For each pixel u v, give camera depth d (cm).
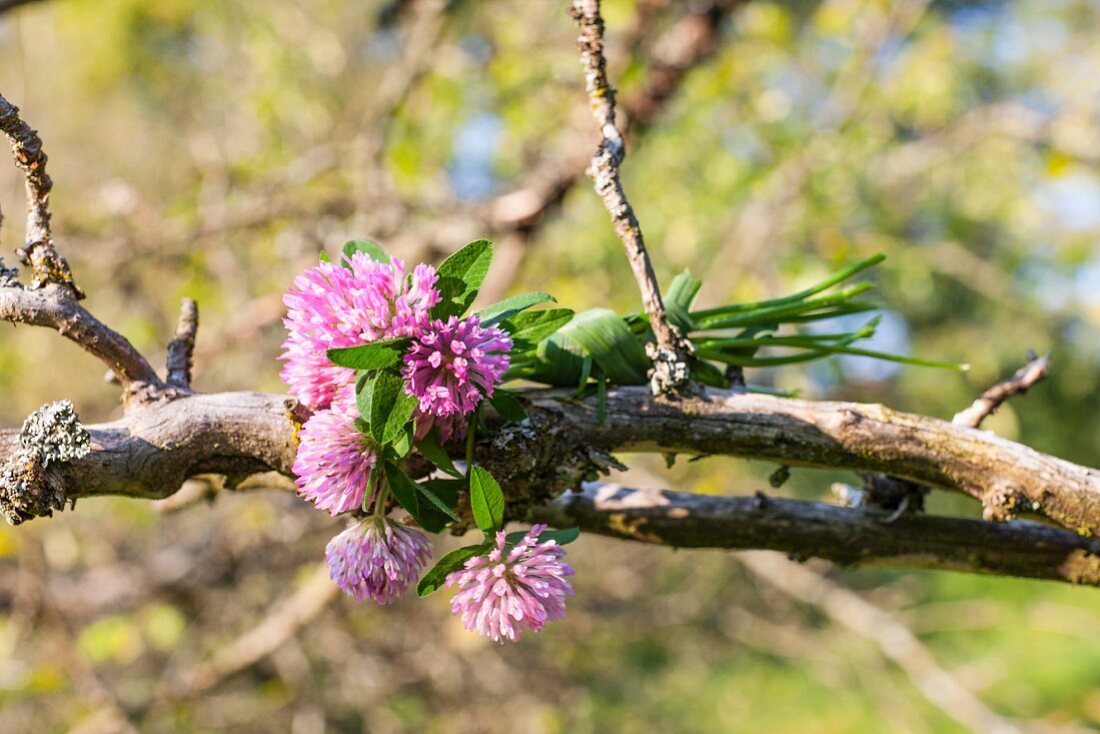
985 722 415
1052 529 127
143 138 576
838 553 130
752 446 110
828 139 408
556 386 112
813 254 455
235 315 372
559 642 536
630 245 111
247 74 451
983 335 752
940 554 128
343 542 94
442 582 92
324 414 93
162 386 107
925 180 530
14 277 105
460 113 415
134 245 352
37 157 103
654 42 354
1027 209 494
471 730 507
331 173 391
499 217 316
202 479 133
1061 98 541
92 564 437
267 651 351
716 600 616
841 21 413
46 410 99
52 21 531
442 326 88
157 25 554
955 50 495
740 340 120
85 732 360
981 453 107
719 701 646
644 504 132
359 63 525
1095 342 749
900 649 436
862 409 109
